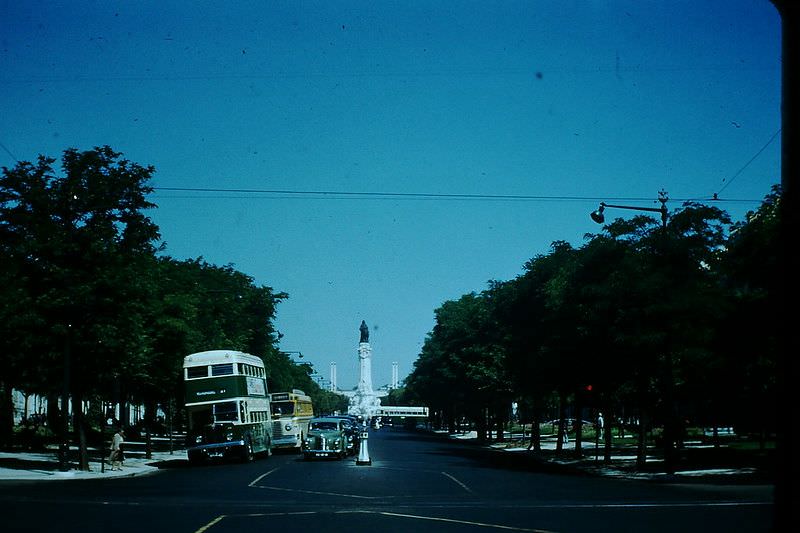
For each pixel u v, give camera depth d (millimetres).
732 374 33719
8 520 18016
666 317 34500
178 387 52562
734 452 43094
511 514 19641
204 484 30656
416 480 32688
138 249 38406
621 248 37406
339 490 27719
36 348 35938
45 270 35719
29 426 58281
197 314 58438
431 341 112438
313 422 51594
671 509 20500
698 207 36062
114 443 39656
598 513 19734
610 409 43469
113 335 36125
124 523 17594
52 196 36281
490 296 74188
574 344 40750
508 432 119438
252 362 51500
